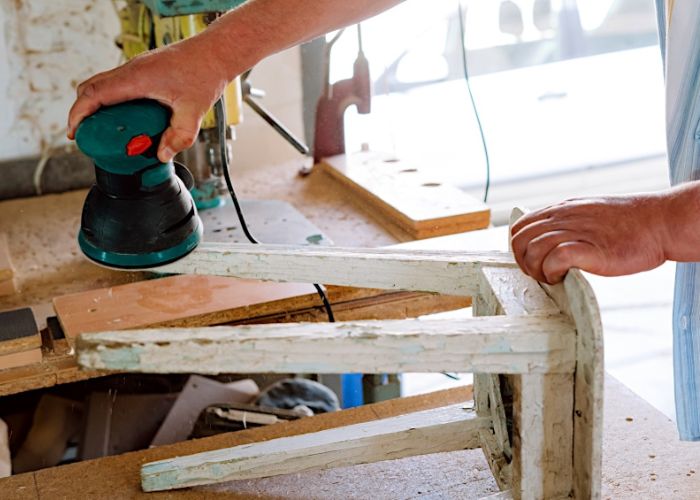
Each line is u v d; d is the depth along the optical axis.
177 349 0.78
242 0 1.23
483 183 2.34
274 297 1.27
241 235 1.41
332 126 1.80
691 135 0.98
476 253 0.98
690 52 0.95
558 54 2.25
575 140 2.39
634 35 2.28
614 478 1.04
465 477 1.06
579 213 0.83
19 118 1.79
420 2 2.05
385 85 2.11
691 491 1.01
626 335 2.32
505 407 0.98
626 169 2.46
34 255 1.50
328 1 0.98
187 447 1.14
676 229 0.81
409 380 2.25
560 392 0.82
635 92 2.37
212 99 0.93
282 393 1.73
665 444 1.10
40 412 1.73
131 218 0.92
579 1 2.20
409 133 2.19
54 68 1.79
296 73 1.91
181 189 0.97
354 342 0.79
